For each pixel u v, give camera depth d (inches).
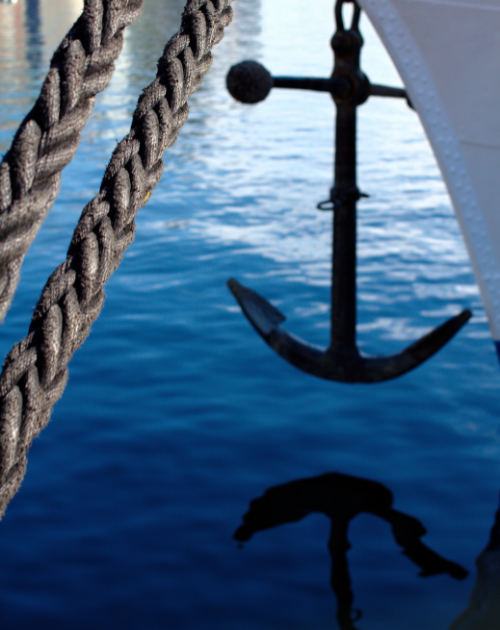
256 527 183.6
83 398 246.5
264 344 287.4
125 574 167.9
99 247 38.0
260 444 220.7
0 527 184.7
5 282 32.1
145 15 1798.7
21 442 33.6
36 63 1058.1
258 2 2342.5
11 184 32.9
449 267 371.9
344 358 230.7
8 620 154.6
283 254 395.5
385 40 147.1
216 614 155.5
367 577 165.0
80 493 197.5
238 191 514.9
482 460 209.2
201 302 331.9
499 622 148.9
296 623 152.4
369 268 373.1
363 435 224.5
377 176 554.6
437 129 147.6
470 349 280.4
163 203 489.4
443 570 166.4
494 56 137.5
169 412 237.9
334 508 190.7
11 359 34.9
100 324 307.9
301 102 847.7
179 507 191.6
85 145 642.8
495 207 146.9
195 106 836.6
